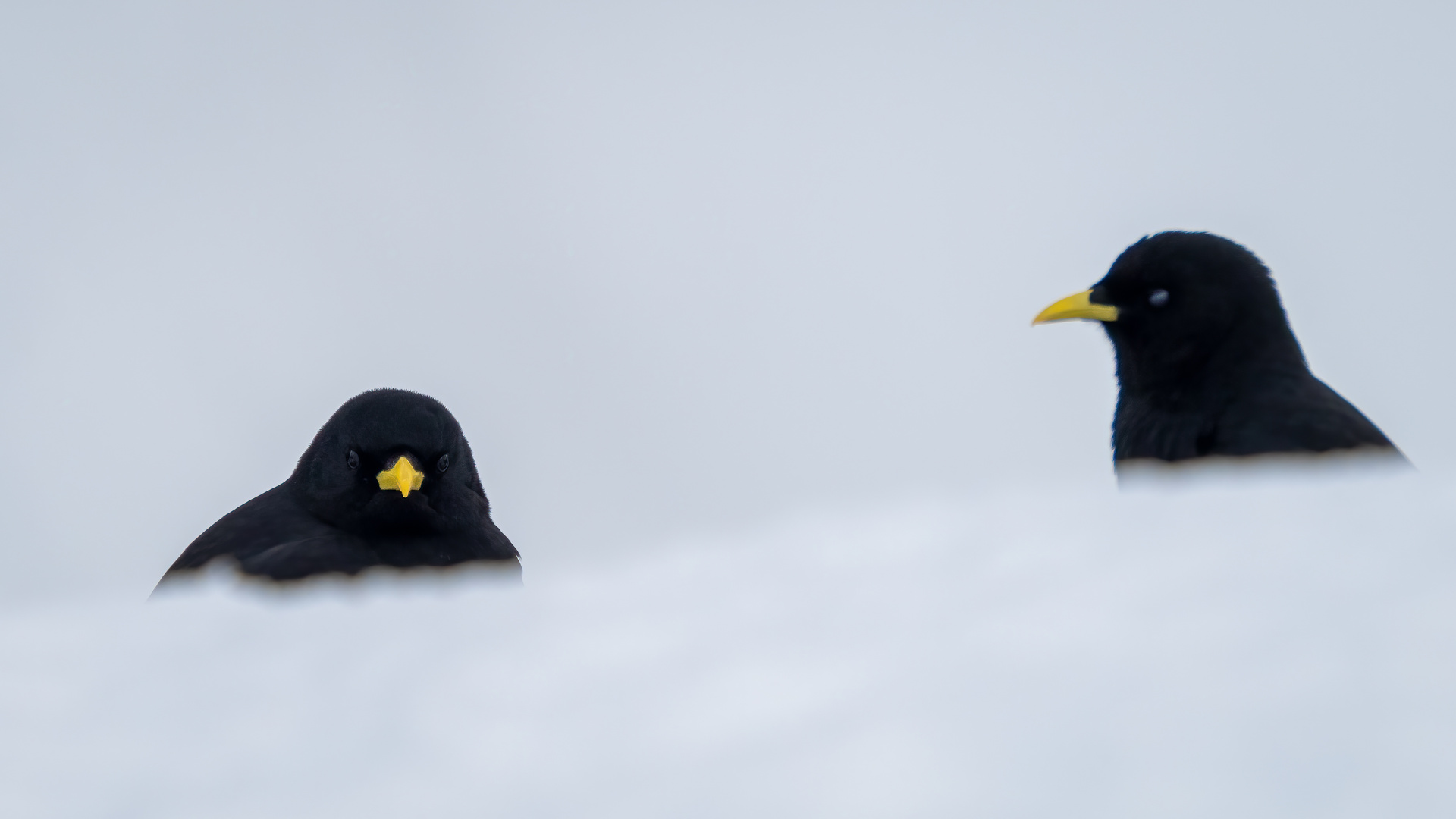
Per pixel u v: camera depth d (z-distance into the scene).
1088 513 8.48
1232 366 19.72
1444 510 7.53
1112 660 6.50
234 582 16.58
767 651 7.19
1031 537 8.23
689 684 6.97
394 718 6.83
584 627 7.79
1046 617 7.05
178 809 6.25
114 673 7.53
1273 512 7.95
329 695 7.11
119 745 6.82
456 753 6.54
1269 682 6.12
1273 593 6.84
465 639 7.74
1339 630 6.37
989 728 6.16
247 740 6.72
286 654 7.59
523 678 7.16
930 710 6.36
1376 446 18.70
